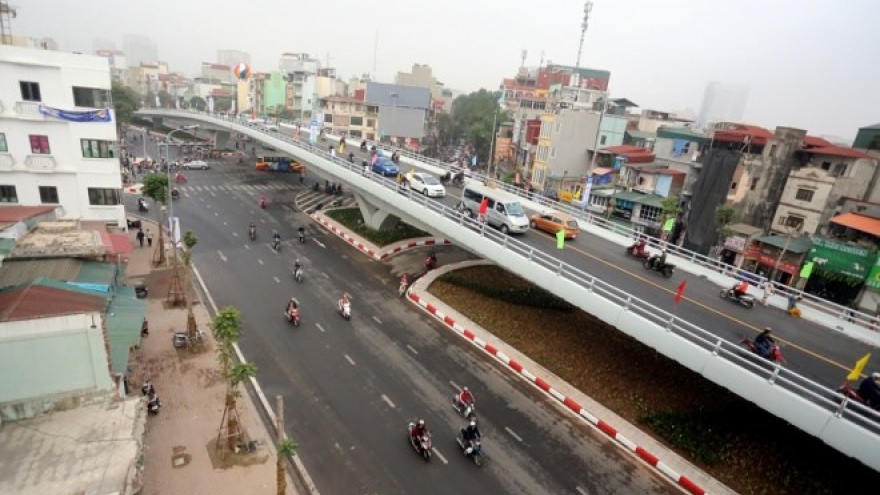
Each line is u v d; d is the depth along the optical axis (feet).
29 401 46.03
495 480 57.26
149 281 105.29
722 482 58.23
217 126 265.95
